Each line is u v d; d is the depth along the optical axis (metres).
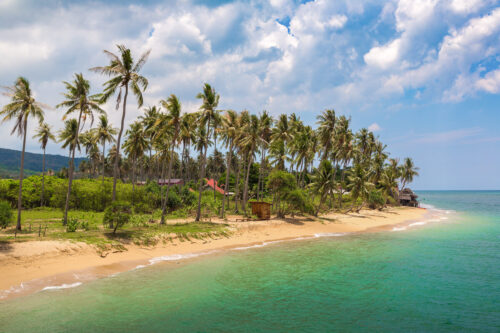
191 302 14.62
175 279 18.23
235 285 17.44
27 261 17.80
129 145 52.69
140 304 14.15
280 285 17.59
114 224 27.83
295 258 24.62
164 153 55.06
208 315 13.12
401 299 15.60
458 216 67.00
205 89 36.59
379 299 15.58
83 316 12.53
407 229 44.97
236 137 46.56
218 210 46.97
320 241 33.56
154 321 12.32
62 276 17.25
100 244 22.23
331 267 21.89
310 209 47.09
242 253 26.41
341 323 12.65
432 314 13.76
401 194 103.06
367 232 41.75
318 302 15.01
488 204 120.94
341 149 71.69
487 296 16.16
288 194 44.72
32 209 46.38
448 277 19.69
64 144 50.62
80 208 46.41
